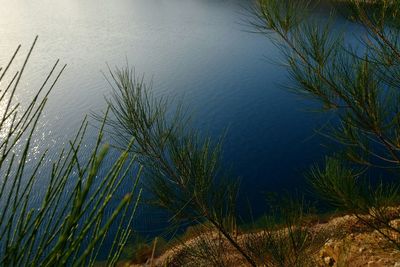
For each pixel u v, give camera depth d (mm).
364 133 3260
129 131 3424
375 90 2803
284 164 27000
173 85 51625
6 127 28578
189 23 116750
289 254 3375
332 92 3127
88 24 120688
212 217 3863
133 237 12695
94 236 683
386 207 3623
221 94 45688
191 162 3572
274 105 39281
